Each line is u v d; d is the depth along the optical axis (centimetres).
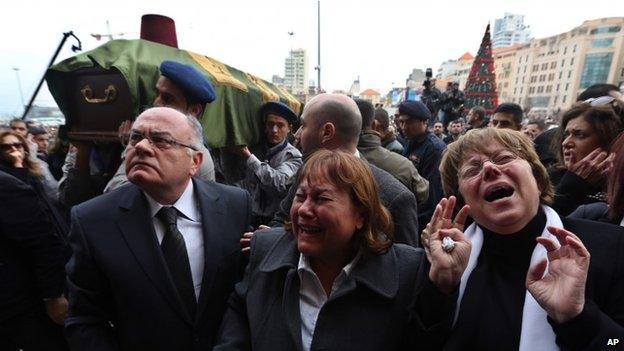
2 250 185
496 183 118
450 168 141
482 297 117
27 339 195
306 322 120
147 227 139
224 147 285
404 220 170
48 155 429
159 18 262
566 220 124
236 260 155
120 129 190
